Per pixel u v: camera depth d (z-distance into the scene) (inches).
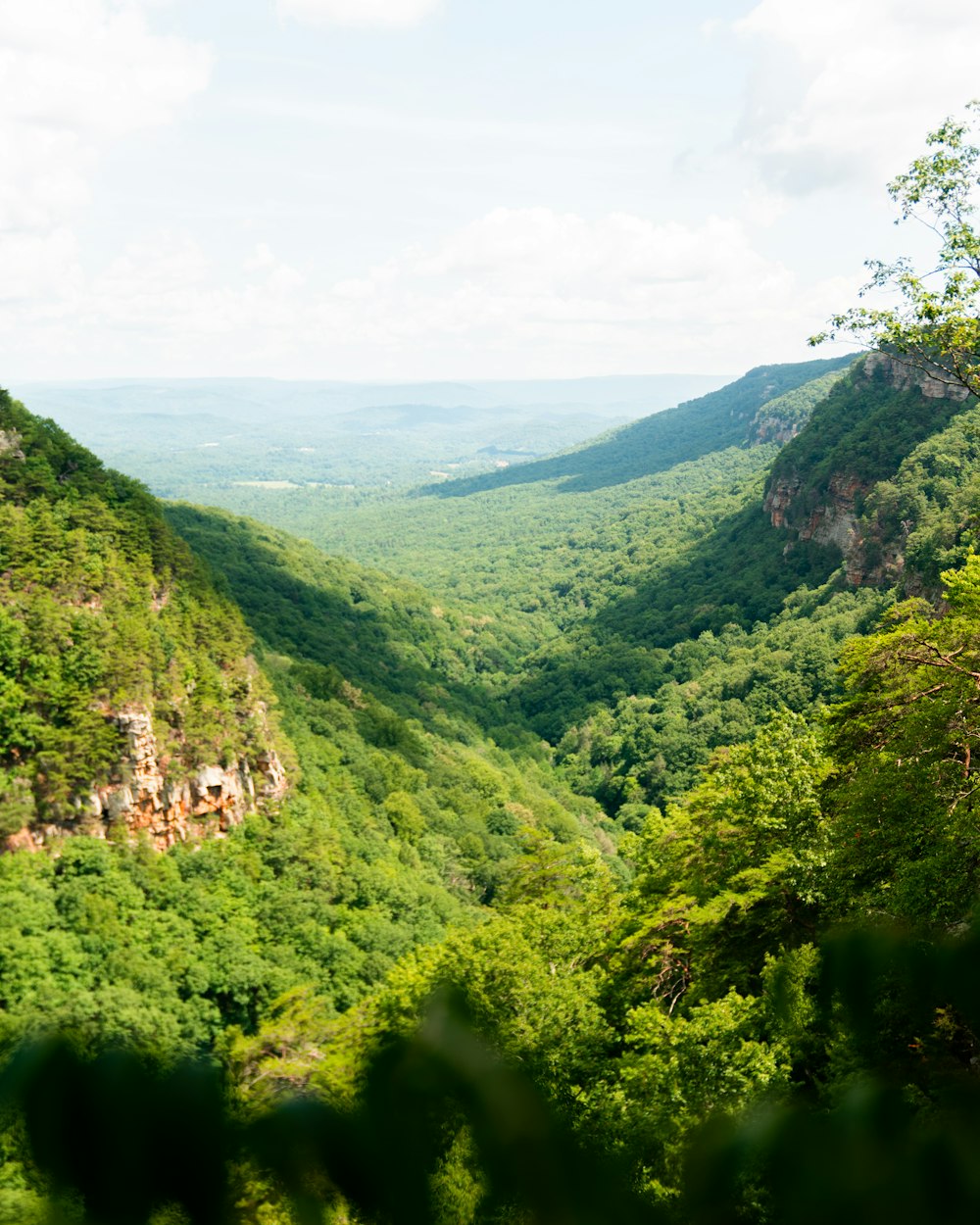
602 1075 772.6
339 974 1744.6
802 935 884.6
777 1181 165.3
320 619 5191.9
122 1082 143.8
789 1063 579.5
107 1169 137.8
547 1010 811.4
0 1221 131.3
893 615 976.9
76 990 1369.3
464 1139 168.7
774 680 3629.4
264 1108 157.5
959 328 799.7
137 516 2372.0
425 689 4751.5
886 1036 214.5
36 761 1660.9
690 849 1187.3
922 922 242.2
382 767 2994.6
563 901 1389.0
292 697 3102.9
